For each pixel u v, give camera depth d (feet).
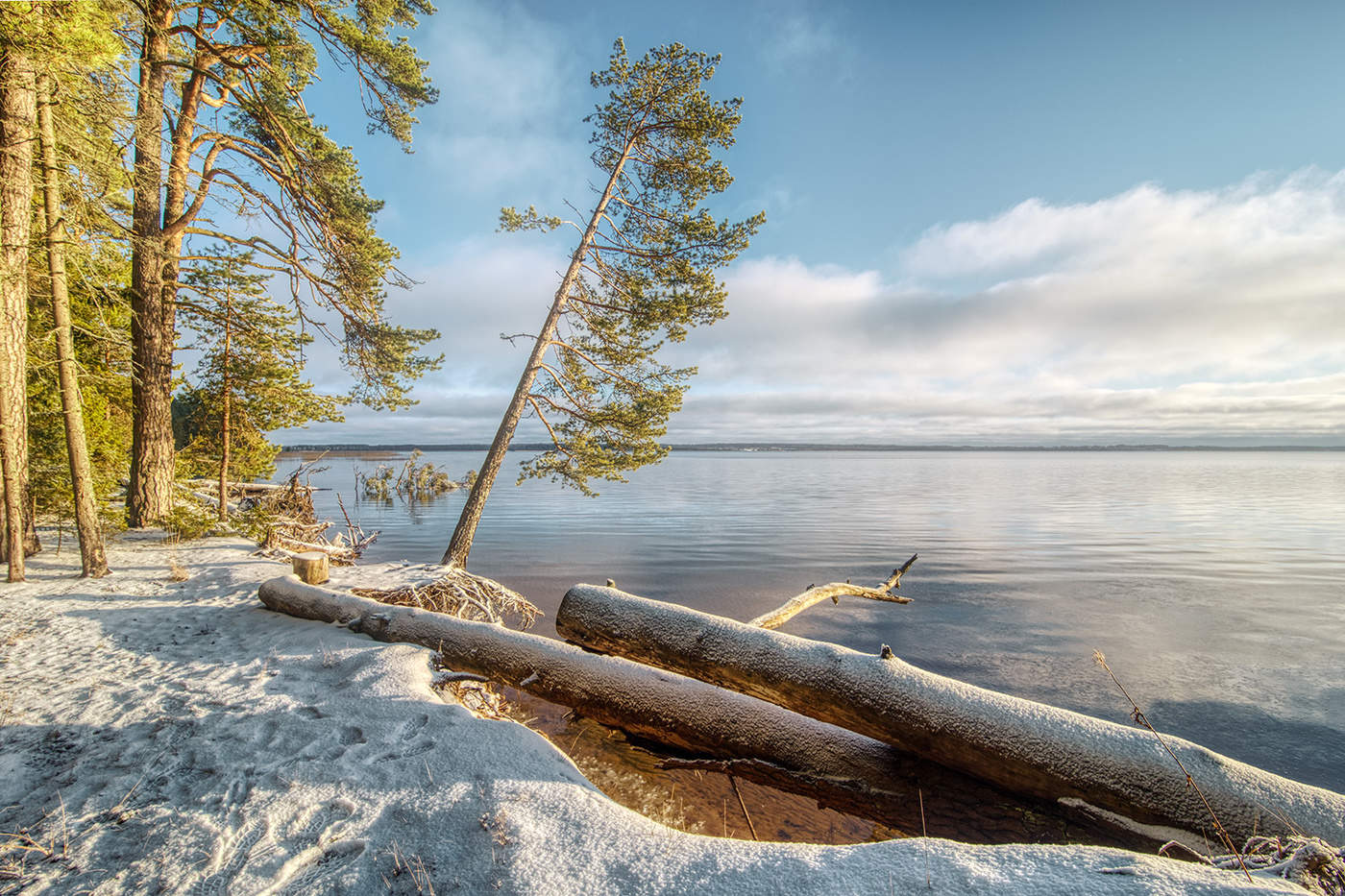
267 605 22.27
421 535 78.54
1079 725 10.57
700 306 38.42
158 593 25.02
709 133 37.55
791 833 14.43
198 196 43.55
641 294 39.40
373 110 43.68
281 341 50.47
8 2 22.02
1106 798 9.93
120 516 37.99
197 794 9.89
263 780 10.21
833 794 12.75
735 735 13.80
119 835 8.87
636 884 7.13
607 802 9.13
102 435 43.96
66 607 22.67
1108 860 6.64
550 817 8.67
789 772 13.21
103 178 30.45
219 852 8.37
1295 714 26.63
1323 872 6.35
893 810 12.06
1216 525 96.12
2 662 16.87
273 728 12.28
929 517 107.14
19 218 26.96
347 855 8.20
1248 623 40.32
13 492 26.63
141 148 36.63
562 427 40.40
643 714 14.61
